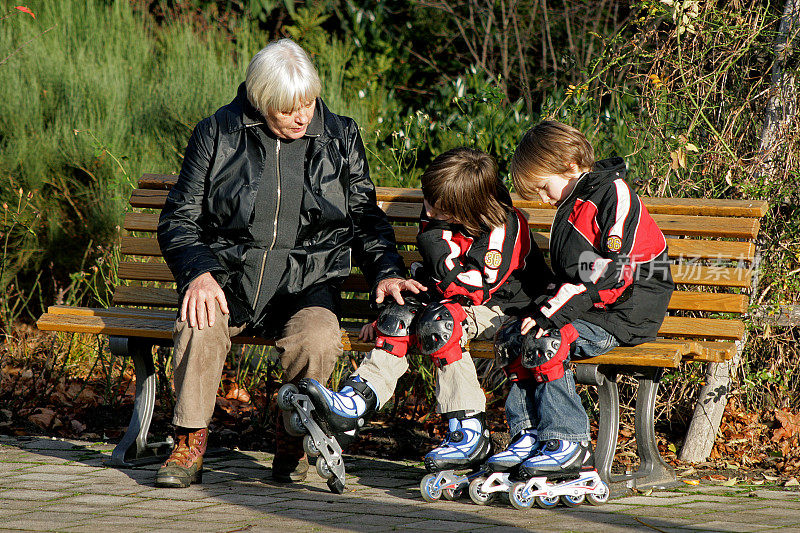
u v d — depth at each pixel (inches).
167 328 355.6
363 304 404.5
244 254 341.7
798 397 442.6
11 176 621.6
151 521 273.1
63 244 639.1
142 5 861.8
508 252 323.6
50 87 668.7
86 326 364.2
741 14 438.0
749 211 365.4
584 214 310.5
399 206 411.8
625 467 386.0
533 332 305.4
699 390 429.4
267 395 455.8
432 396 480.7
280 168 346.0
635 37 466.6
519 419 319.9
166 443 380.5
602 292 305.3
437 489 309.4
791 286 412.2
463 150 325.4
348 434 317.4
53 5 740.0
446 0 956.6
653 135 449.1
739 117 438.0
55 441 406.6
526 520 281.3
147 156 641.0
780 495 329.7
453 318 315.3
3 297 609.3
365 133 655.1
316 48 909.8
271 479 346.3
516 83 903.7
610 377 329.4
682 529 267.1
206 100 664.4
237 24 940.0
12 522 271.6
